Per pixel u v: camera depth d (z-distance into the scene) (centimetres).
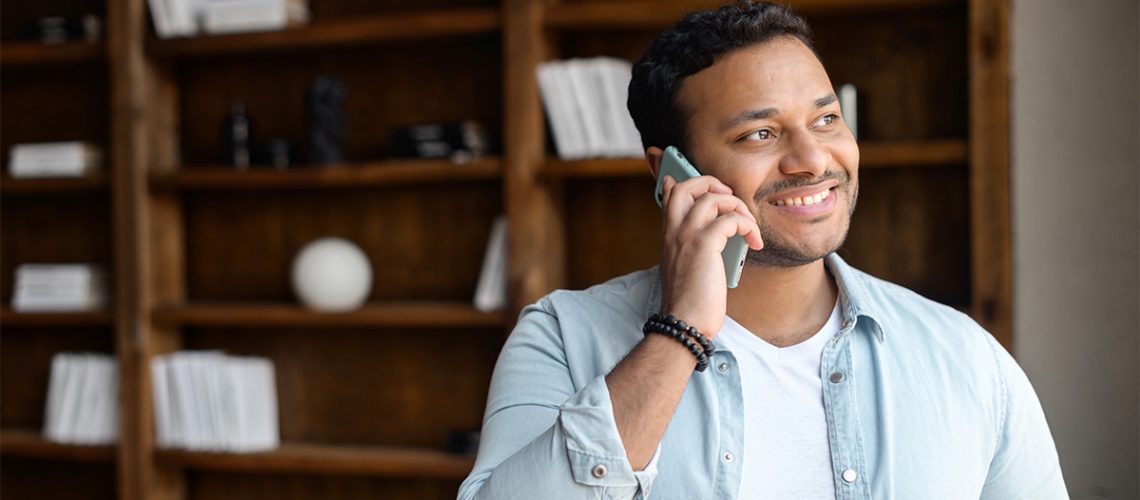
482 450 123
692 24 125
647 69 130
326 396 344
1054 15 270
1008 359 127
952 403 122
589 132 292
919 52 288
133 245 331
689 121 125
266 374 333
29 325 370
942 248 289
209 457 326
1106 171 268
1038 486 127
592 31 313
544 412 123
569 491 109
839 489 119
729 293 126
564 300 133
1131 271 268
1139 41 265
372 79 335
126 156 330
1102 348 270
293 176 317
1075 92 269
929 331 126
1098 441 271
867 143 284
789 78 119
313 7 339
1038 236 272
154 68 337
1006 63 262
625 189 316
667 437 121
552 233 306
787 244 119
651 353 113
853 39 293
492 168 299
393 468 313
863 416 122
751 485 120
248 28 324
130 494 331
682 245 117
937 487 119
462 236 330
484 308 306
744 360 124
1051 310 272
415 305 328
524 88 294
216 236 353
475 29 300
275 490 348
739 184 120
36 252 367
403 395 338
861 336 125
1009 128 271
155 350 335
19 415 370
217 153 348
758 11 122
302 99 341
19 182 344
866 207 295
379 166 309
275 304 345
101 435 340
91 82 360
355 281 321
